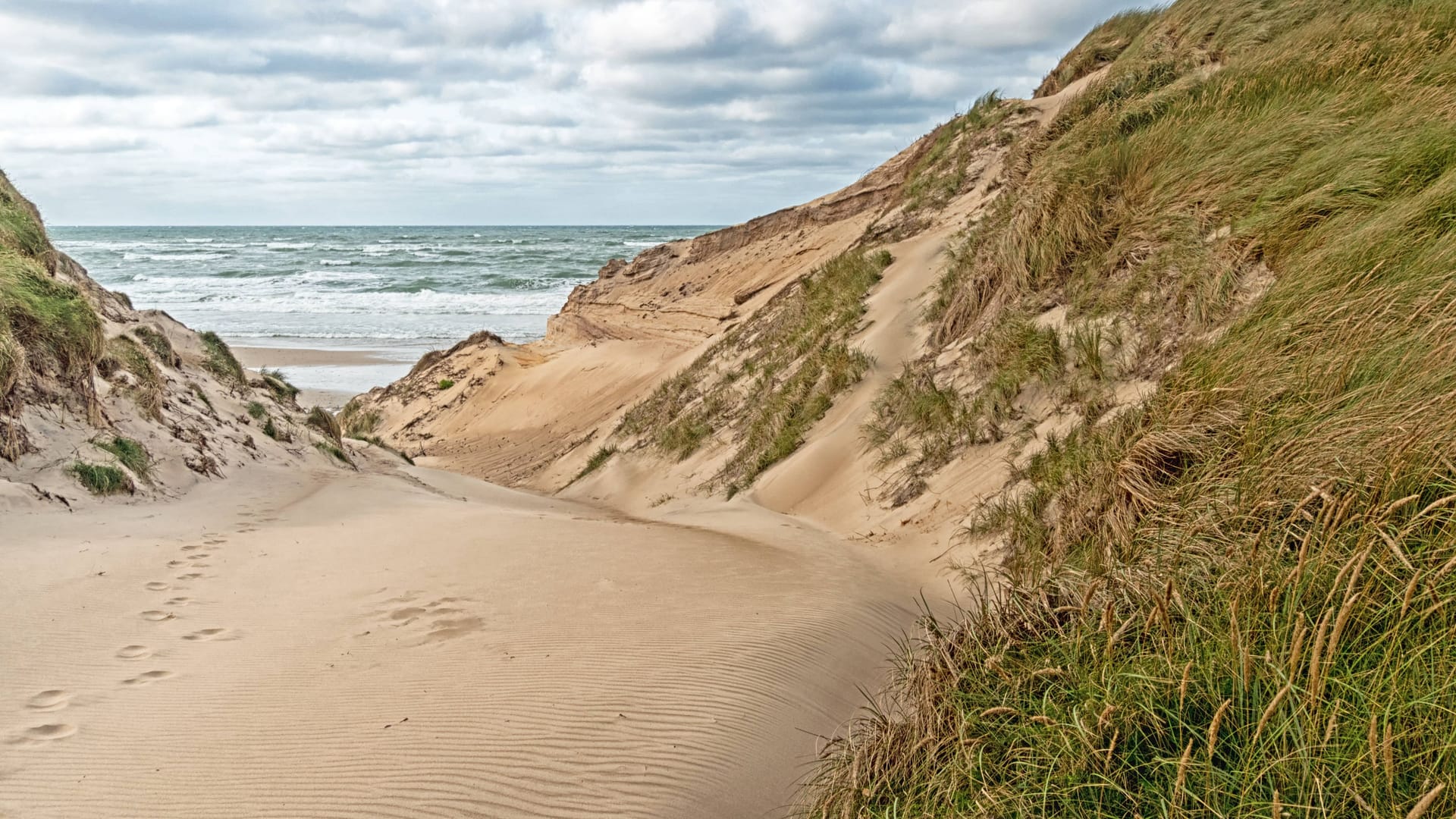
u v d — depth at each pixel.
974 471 7.66
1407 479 3.17
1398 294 4.46
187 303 54.03
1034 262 9.25
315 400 28.97
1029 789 2.91
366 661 4.65
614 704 4.18
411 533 8.01
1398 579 2.79
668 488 12.83
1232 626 2.86
